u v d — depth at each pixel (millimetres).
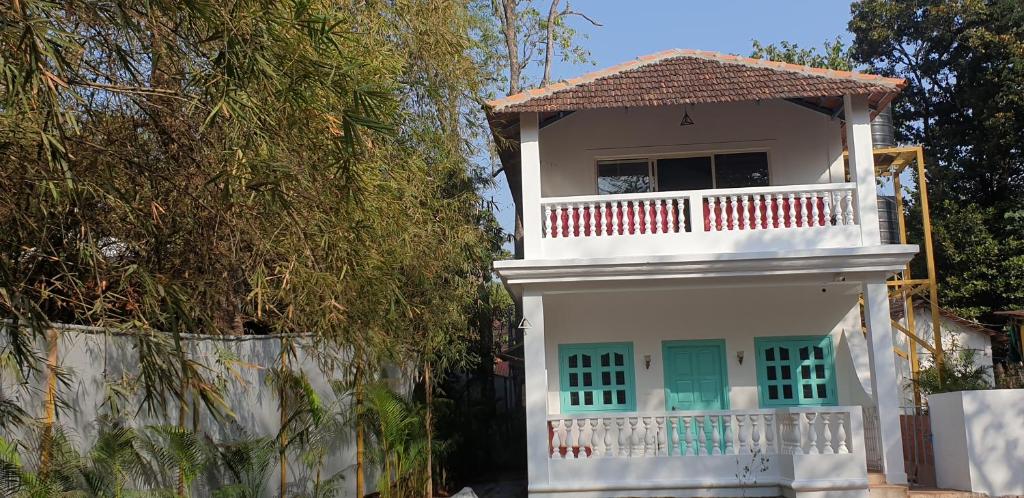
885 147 17297
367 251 7613
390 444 10938
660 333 14688
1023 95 24688
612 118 15266
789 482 11906
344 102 6379
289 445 9867
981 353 21250
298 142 6637
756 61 13555
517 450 18906
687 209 14672
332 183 6988
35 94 5113
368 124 5785
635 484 12445
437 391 15852
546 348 14766
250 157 6094
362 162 7258
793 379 14438
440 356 14758
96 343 7078
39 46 5227
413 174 10602
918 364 17469
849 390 14281
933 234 25828
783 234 12758
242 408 9398
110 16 5945
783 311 14594
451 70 12547
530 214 13102
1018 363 20359
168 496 7016
